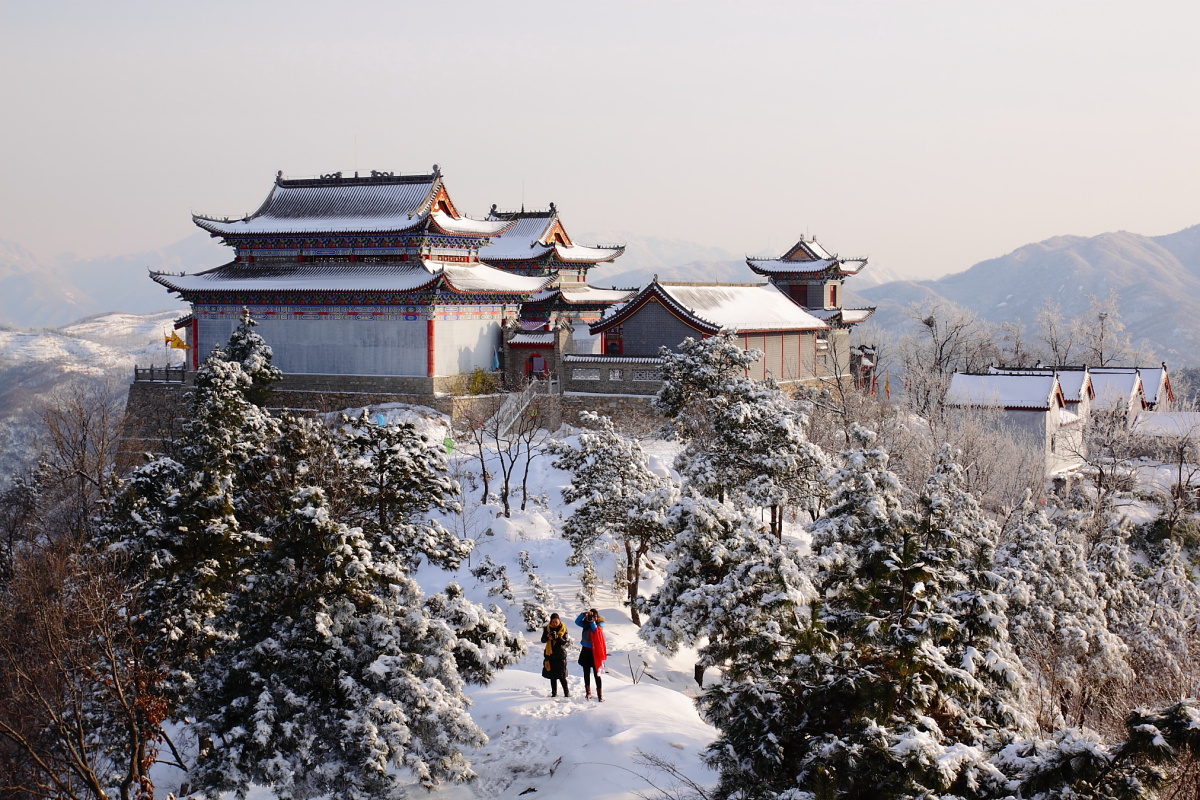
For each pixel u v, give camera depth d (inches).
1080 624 1306.6
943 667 766.5
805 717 776.3
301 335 3486.7
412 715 936.9
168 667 1121.4
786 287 4702.3
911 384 3784.5
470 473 2583.7
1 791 1040.2
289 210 3671.3
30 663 1082.1
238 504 1302.9
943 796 687.1
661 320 3230.8
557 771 1013.2
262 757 908.6
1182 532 2554.1
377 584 999.0
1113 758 671.8
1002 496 2453.2
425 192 3575.3
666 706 1193.4
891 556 865.5
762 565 1101.1
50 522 2294.5
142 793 994.7
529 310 3853.3
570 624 1723.7
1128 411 3494.1
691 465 2012.8
